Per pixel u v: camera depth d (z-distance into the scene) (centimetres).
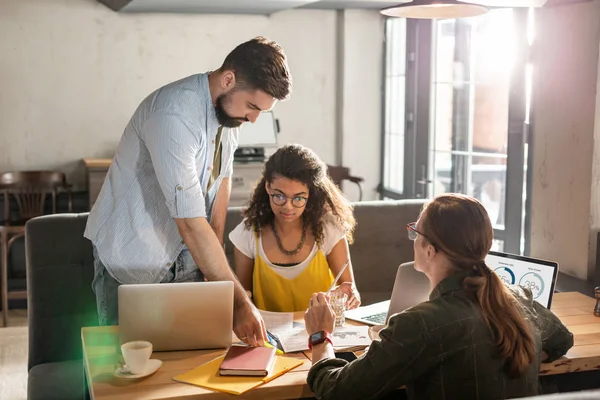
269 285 270
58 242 302
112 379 192
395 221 362
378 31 628
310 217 270
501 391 170
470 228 173
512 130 421
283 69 220
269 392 186
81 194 580
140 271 237
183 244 241
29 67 570
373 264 361
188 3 526
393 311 236
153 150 220
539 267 240
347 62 627
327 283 271
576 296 279
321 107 642
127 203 235
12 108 570
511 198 425
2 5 558
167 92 224
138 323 208
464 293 173
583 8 338
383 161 639
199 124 224
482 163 475
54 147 583
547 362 206
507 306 171
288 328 234
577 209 350
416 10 295
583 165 345
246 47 220
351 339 222
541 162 374
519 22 411
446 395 170
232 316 214
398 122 608
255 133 589
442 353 167
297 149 263
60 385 272
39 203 561
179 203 220
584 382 243
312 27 630
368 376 170
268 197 271
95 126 590
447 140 512
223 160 250
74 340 305
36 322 301
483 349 168
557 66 358
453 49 498
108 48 585
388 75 623
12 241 500
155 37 594
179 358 206
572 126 350
